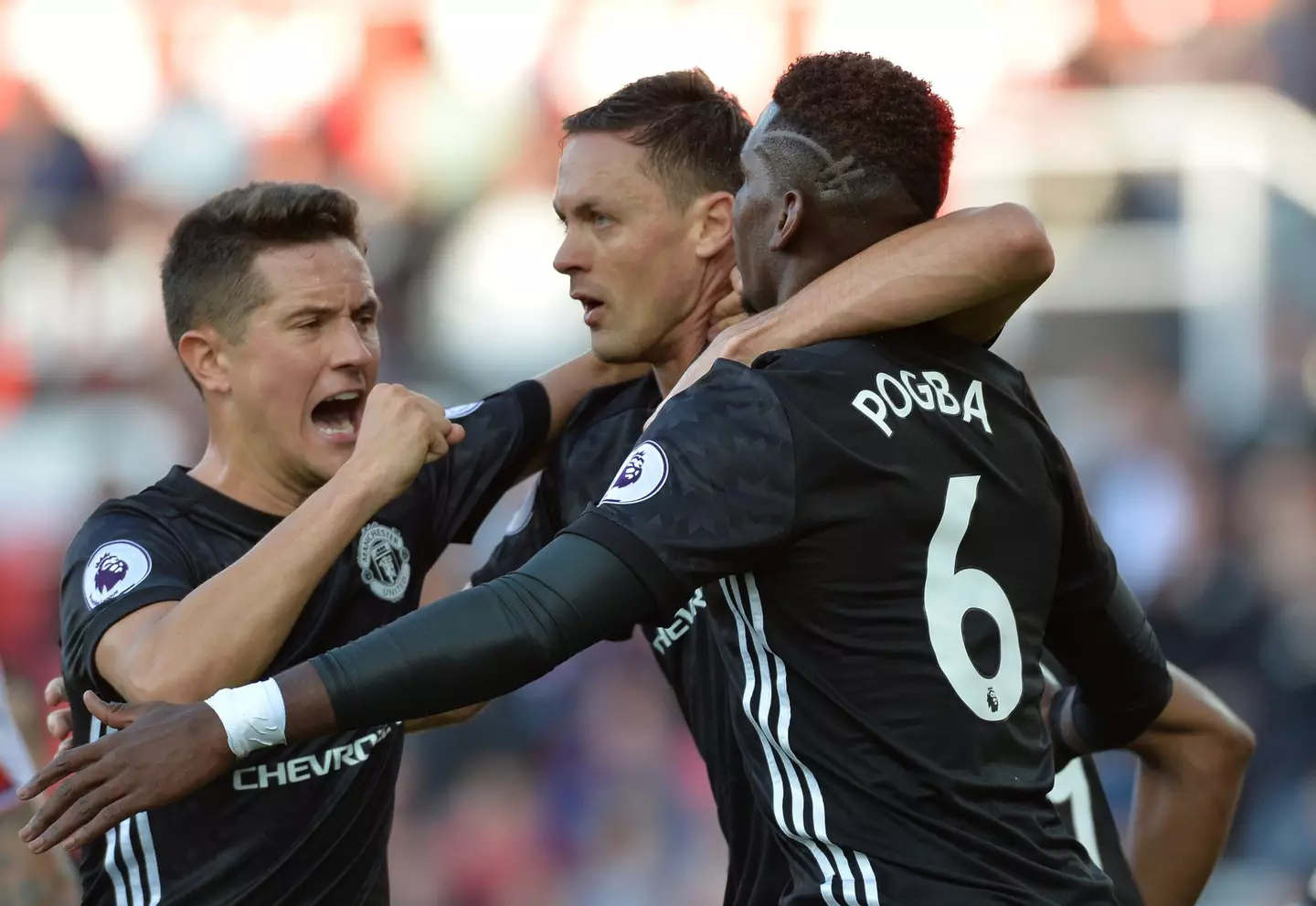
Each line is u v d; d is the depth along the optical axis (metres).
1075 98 28.22
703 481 7.40
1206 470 26.30
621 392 10.58
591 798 24.02
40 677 25.73
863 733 7.64
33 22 30.66
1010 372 8.41
